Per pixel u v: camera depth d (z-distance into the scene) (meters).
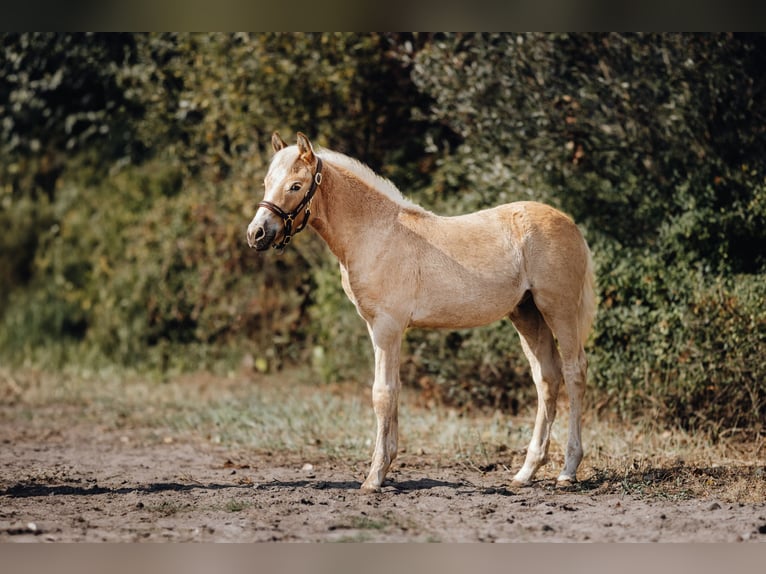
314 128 11.98
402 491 6.40
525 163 9.49
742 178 8.77
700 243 8.68
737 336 7.85
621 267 8.62
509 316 6.82
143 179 14.29
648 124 9.11
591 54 9.57
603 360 8.54
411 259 6.31
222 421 9.41
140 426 9.64
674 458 7.25
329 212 6.38
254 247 6.08
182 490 6.57
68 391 11.70
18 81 14.51
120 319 13.62
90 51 13.97
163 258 13.25
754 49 8.97
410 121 11.92
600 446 7.50
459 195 10.38
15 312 14.73
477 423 8.89
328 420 9.02
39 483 6.88
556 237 6.50
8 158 15.59
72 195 14.98
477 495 6.25
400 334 6.32
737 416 7.89
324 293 11.39
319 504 6.03
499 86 9.79
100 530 5.42
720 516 5.62
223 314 12.82
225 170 13.11
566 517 5.64
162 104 12.96
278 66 11.63
